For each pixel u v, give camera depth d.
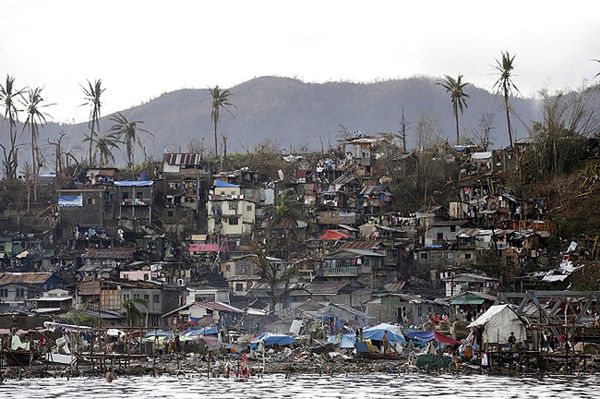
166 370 196.25
